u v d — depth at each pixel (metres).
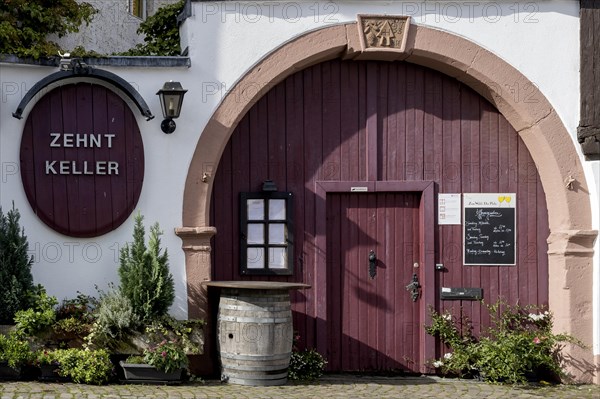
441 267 9.86
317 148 9.78
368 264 9.87
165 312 8.90
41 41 9.23
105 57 9.14
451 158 9.90
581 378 9.48
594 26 9.65
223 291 8.97
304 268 9.74
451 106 9.92
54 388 8.17
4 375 8.50
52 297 8.81
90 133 9.15
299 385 8.99
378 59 9.78
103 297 8.94
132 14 12.23
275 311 8.82
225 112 9.34
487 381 9.47
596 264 9.54
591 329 9.55
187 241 9.24
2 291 8.68
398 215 9.91
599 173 9.60
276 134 9.74
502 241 9.91
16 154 9.04
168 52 10.69
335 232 9.85
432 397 8.61
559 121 9.66
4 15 9.20
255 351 8.76
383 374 9.83
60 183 9.10
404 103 9.88
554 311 9.77
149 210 9.23
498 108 9.88
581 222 9.62
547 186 9.85
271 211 9.71
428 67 9.89
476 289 9.88
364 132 9.83
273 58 9.41
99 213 9.14
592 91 9.62
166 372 8.62
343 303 9.84
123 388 8.36
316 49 9.45
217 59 9.35
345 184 9.77
